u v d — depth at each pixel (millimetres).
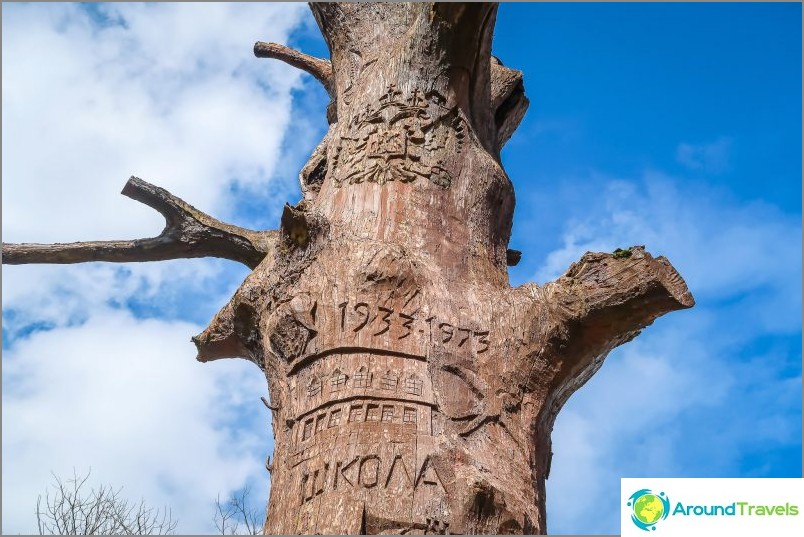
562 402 7062
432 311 6719
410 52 8266
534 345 6684
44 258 8633
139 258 8625
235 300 7492
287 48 10938
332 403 6293
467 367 6551
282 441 6516
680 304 6395
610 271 6629
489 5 7930
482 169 7926
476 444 6254
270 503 6254
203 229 8484
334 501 5824
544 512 6566
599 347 6766
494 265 7535
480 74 8398
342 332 6602
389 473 5918
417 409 6223
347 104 8656
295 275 7129
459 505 5840
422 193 7582
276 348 6906
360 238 7188
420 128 7945
